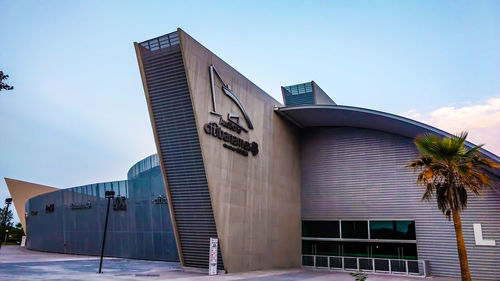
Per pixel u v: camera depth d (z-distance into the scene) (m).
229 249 19.69
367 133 27.73
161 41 18.62
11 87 10.22
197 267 20.27
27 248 48.34
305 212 28.55
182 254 20.77
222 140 19.95
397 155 26.33
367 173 27.09
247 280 16.92
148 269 21.22
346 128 28.61
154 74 19.06
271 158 25.00
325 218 27.77
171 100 18.95
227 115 20.64
